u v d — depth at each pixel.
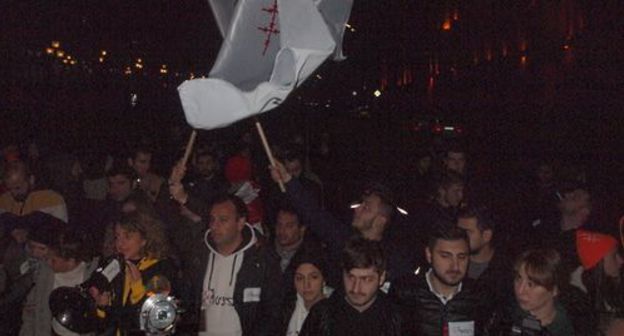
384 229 6.13
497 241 6.77
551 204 8.87
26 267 6.79
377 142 24.17
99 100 27.84
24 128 20.56
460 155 10.34
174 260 5.64
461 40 24.59
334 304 5.14
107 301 5.21
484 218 6.00
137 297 5.23
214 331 6.00
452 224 5.20
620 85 13.12
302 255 5.68
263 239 6.27
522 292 4.89
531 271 4.86
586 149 13.59
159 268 5.37
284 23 5.43
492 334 5.08
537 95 16.31
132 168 9.24
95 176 10.01
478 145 18.34
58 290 5.20
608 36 13.66
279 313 6.00
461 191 7.63
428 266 5.69
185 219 6.45
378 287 5.04
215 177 10.76
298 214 6.69
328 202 14.36
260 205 8.28
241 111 5.21
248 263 6.05
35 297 6.41
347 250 5.01
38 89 25.89
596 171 12.54
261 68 5.84
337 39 5.93
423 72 30.27
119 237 5.41
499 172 13.92
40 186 9.35
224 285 6.04
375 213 5.95
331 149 22.59
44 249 6.30
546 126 15.30
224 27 6.07
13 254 7.49
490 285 5.75
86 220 8.67
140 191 8.15
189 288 6.09
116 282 5.25
